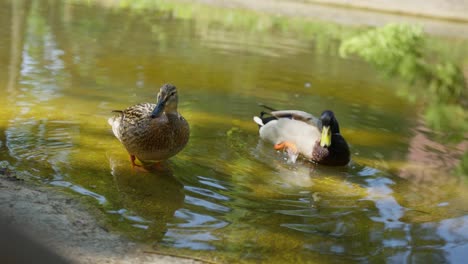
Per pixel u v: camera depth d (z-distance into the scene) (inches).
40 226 159.0
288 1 957.2
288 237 173.3
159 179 214.4
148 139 217.2
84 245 152.5
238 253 159.0
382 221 192.7
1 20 529.7
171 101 218.7
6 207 167.9
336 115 329.4
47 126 256.5
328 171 248.5
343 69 465.1
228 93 352.8
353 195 218.7
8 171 201.6
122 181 207.9
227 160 247.1
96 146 241.1
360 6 924.6
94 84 335.6
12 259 121.4
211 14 743.7
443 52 252.4
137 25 590.6
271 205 200.2
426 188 230.4
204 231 172.1
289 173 241.1
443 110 249.3
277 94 362.0
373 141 289.6
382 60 222.4
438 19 861.2
